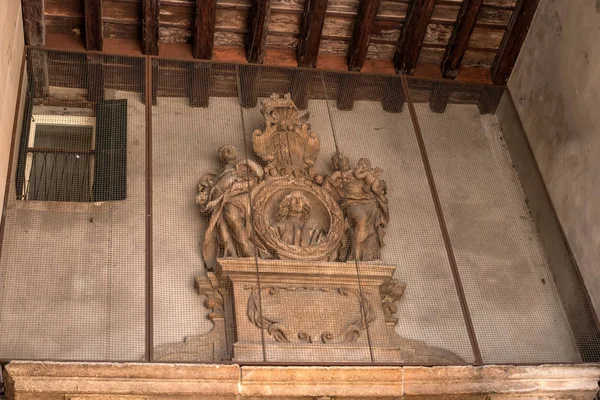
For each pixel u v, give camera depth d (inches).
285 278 354.3
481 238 391.2
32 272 338.3
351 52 414.6
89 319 332.8
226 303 347.3
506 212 401.7
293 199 372.5
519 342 364.5
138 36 398.6
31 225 348.8
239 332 339.6
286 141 387.9
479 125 423.8
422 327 360.2
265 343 338.3
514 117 423.5
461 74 430.0
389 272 362.6
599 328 361.7
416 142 409.7
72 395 310.8
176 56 400.2
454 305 367.2
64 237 349.1
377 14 412.5
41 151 369.1
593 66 382.3
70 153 372.2
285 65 409.4
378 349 346.9
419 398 338.0
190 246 359.9
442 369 340.8
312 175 383.2
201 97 395.5
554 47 408.2
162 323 339.3
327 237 368.2
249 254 356.5
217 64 400.8
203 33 394.0
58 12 386.9
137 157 377.4
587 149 380.5
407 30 412.8
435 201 391.9
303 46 406.3
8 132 352.5
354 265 361.4
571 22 398.9
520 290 379.6
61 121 380.8
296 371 329.1
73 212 356.2
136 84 392.5
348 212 377.7
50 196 360.5
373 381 334.3
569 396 349.4
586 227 374.3
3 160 343.0
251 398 326.3
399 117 414.9
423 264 376.5
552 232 390.3
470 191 403.5
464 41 415.8
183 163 379.6
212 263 357.4
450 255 378.6
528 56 424.8
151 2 382.3
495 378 344.2
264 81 406.9
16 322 326.0
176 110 392.5
